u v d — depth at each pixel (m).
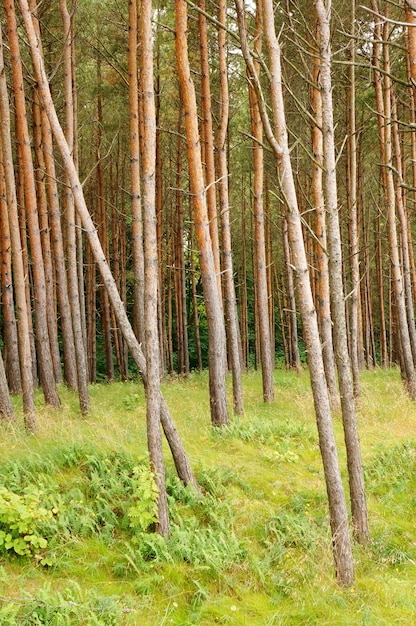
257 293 12.46
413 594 5.16
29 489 5.54
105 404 11.98
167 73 15.35
